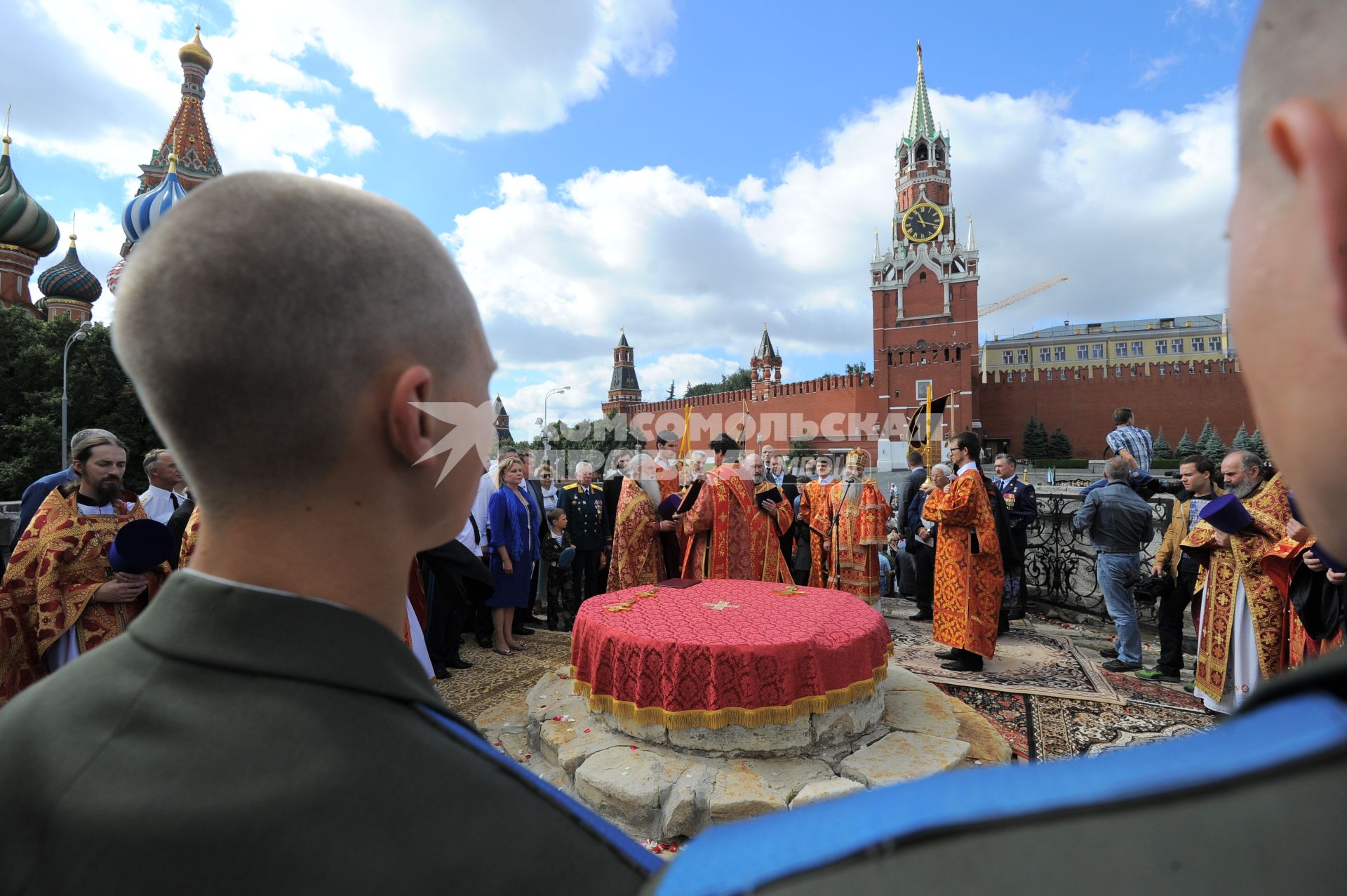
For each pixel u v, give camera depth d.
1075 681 4.62
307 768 0.43
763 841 0.26
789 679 3.09
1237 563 3.71
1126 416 7.48
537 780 0.50
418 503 0.59
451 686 4.74
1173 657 4.67
